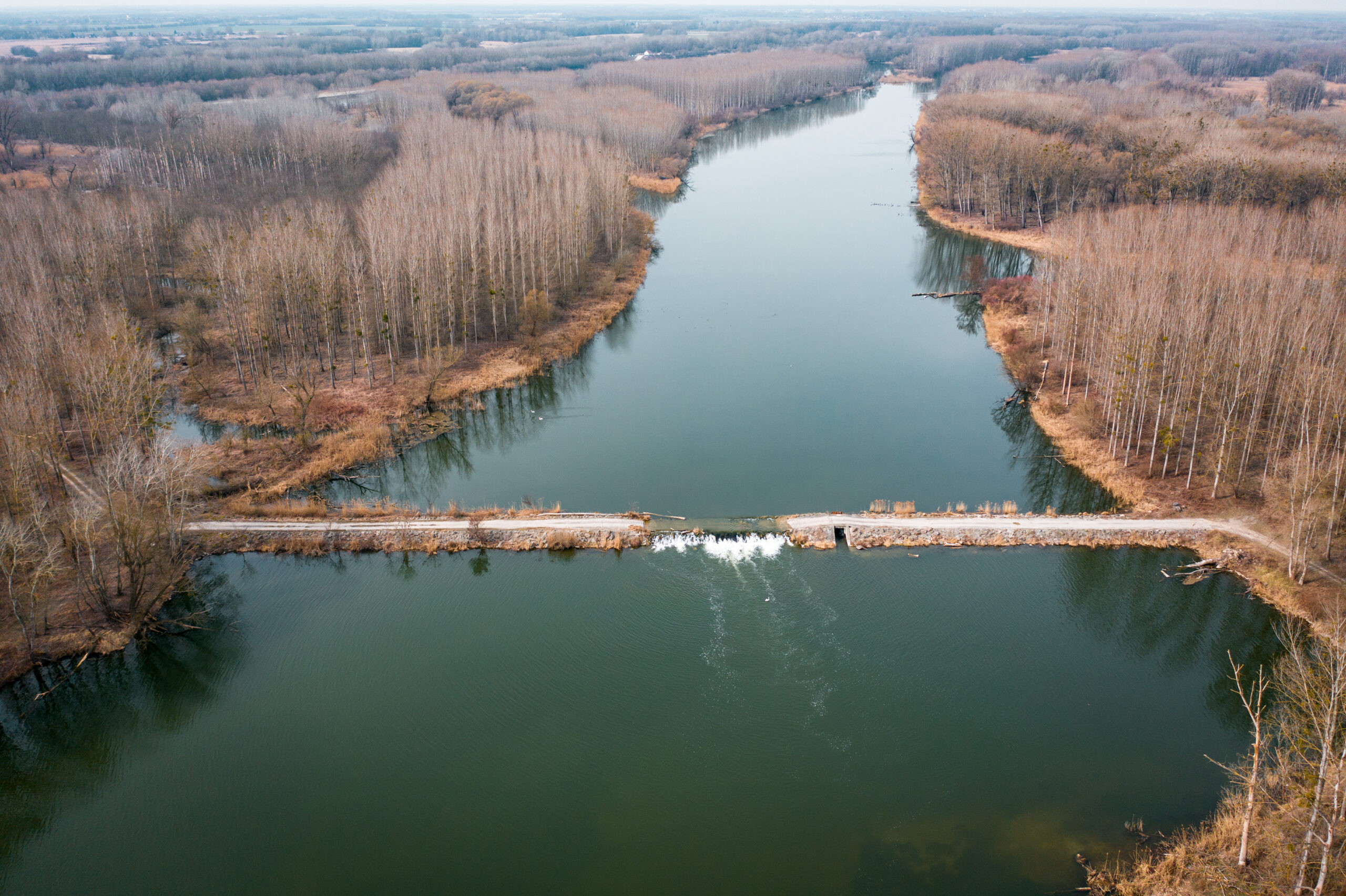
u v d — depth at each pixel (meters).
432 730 61.81
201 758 60.12
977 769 57.91
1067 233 140.62
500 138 198.62
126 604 70.88
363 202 146.62
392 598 74.75
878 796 56.09
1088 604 72.94
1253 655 67.38
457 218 132.75
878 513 85.75
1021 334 126.00
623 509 88.12
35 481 79.31
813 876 50.97
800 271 162.75
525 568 78.00
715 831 54.00
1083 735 60.41
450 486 93.12
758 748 59.72
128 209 145.62
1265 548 75.94
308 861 52.62
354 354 115.00
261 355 113.69
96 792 57.72
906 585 75.25
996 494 91.06
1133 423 95.19
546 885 50.94
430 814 55.69
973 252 171.88
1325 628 65.94
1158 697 63.75
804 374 122.06
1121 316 98.31
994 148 182.88
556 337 128.50
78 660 66.88
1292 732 52.38
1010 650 68.31
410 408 106.00
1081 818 53.91
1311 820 44.16
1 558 63.91
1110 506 86.94
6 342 98.94
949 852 52.00
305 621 72.31
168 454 78.06
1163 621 71.06
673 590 74.81
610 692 64.62
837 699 63.69
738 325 138.50
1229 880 46.44
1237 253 112.50
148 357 100.88
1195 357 91.88
